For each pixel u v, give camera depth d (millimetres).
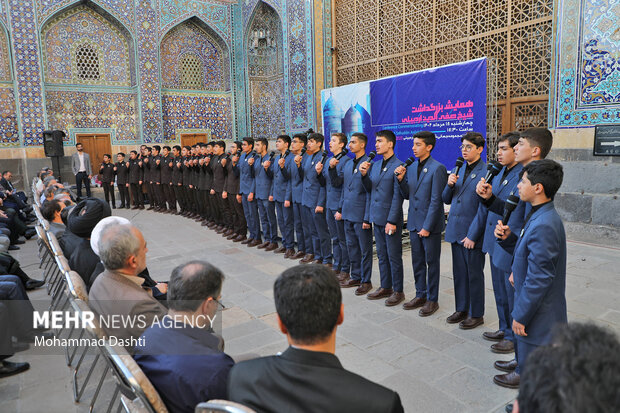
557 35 6066
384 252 4012
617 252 5281
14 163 10766
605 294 3920
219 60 13531
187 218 8789
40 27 10828
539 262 2025
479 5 7457
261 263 5320
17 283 3248
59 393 2576
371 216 4004
